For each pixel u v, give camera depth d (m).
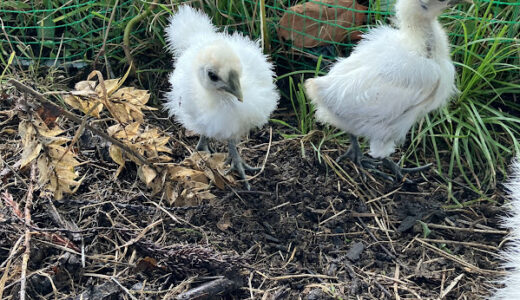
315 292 0.45
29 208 0.46
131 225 0.48
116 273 0.45
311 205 0.52
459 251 0.49
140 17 0.59
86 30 0.63
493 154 0.55
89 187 0.51
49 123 0.45
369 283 0.46
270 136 0.57
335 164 0.55
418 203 0.53
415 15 0.46
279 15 0.61
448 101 0.54
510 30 0.58
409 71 0.46
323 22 0.58
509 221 0.49
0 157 0.50
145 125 0.57
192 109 0.50
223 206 0.51
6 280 0.41
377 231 0.50
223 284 0.44
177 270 0.45
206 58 0.46
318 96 0.50
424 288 0.46
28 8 0.63
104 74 0.62
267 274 0.46
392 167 0.55
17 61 0.61
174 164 0.49
